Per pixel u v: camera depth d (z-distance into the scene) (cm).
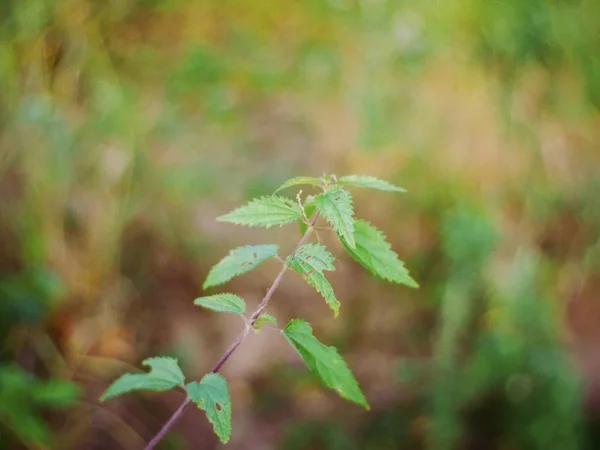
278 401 94
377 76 98
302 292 102
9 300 82
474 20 94
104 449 81
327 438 89
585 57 95
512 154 95
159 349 95
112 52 101
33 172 89
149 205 99
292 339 44
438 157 97
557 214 95
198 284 100
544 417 85
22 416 69
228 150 103
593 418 89
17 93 89
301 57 106
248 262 45
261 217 44
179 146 101
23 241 89
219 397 43
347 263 101
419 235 99
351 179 46
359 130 98
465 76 96
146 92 102
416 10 98
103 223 95
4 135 89
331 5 105
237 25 110
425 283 98
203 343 97
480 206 93
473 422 89
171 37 106
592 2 95
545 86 95
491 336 86
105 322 94
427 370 93
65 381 75
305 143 104
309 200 45
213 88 104
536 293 88
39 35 91
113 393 45
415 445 89
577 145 96
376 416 92
